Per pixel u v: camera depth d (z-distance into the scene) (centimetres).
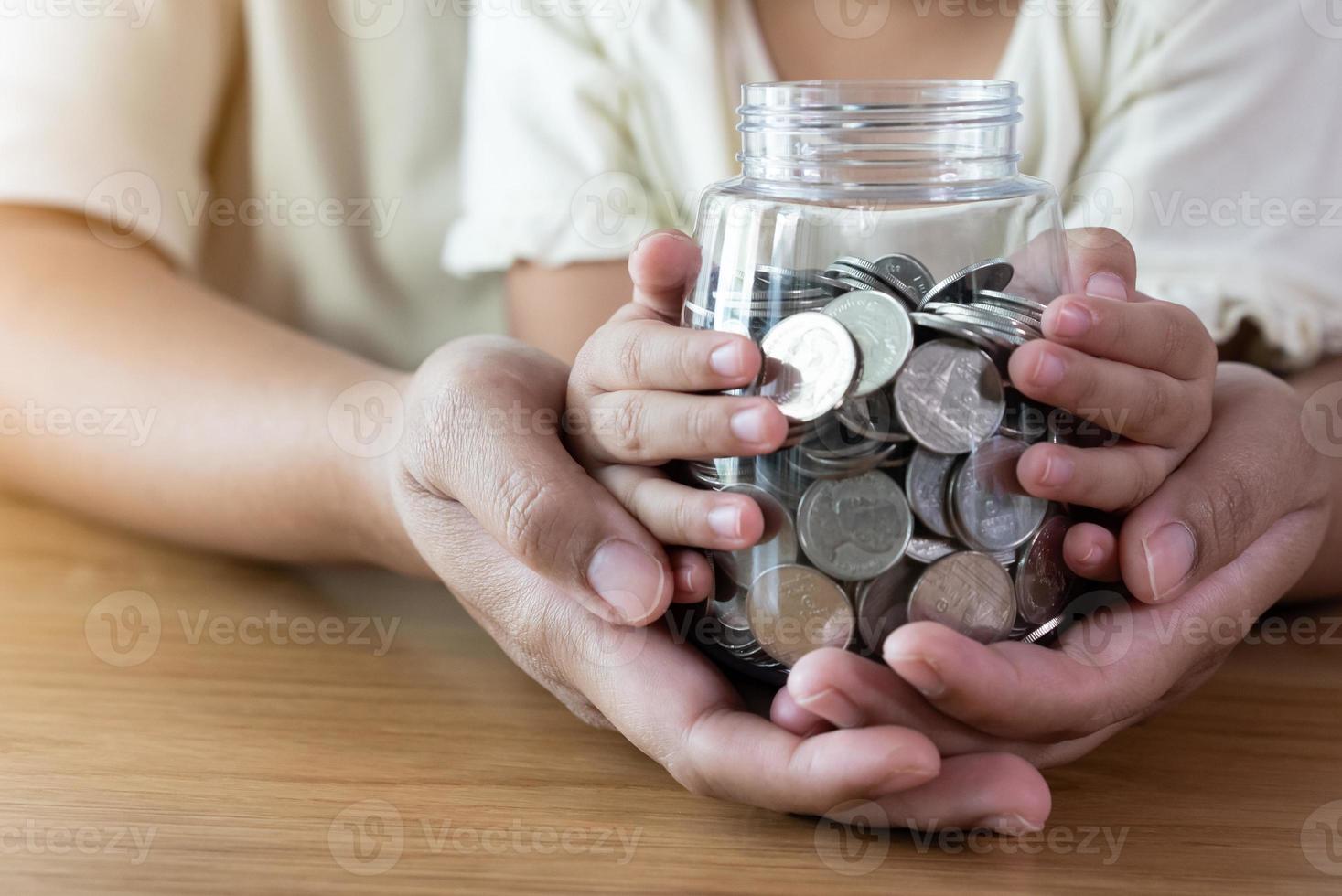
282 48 133
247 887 53
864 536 54
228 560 100
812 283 56
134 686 76
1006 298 57
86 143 112
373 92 139
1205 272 104
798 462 54
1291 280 104
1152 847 56
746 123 59
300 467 90
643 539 57
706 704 58
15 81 113
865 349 53
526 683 77
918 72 113
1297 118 107
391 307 146
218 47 130
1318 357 102
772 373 55
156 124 119
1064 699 54
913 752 50
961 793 53
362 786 63
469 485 60
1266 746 67
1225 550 61
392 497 77
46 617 88
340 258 142
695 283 63
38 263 109
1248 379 72
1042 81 108
